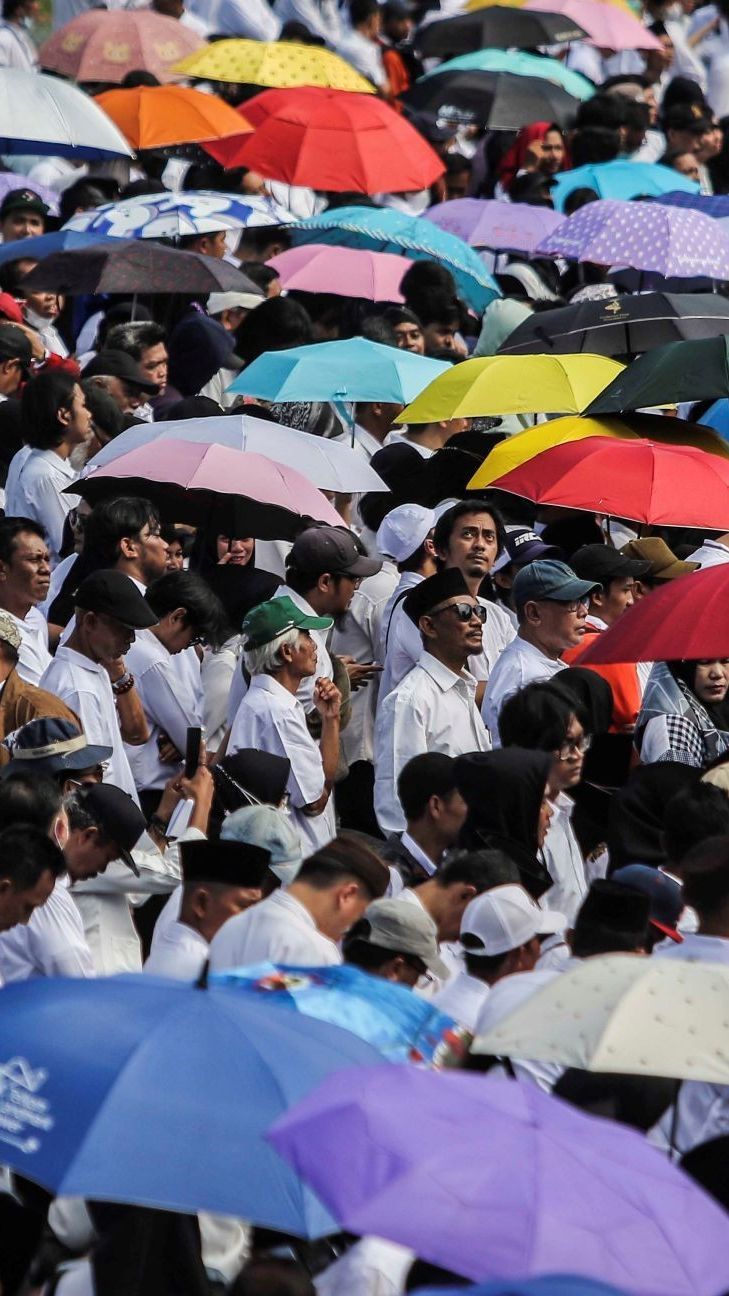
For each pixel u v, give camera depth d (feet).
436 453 121.60
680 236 154.51
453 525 107.14
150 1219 58.95
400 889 84.43
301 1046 55.72
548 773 84.64
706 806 80.74
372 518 122.31
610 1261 47.24
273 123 174.50
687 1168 63.52
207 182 176.65
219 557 112.57
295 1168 49.11
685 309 137.69
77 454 124.36
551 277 179.73
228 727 100.07
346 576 102.78
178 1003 56.39
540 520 123.85
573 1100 64.90
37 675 98.48
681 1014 59.36
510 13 223.51
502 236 175.42
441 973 71.72
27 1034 55.21
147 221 154.20
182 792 90.33
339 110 175.01
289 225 159.84
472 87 205.16
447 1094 51.31
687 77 254.06
